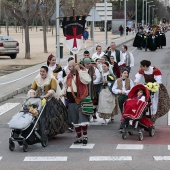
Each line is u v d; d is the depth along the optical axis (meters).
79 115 10.34
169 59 34.19
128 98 11.68
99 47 16.53
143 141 10.87
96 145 10.52
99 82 12.65
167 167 8.73
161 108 11.71
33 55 37.88
